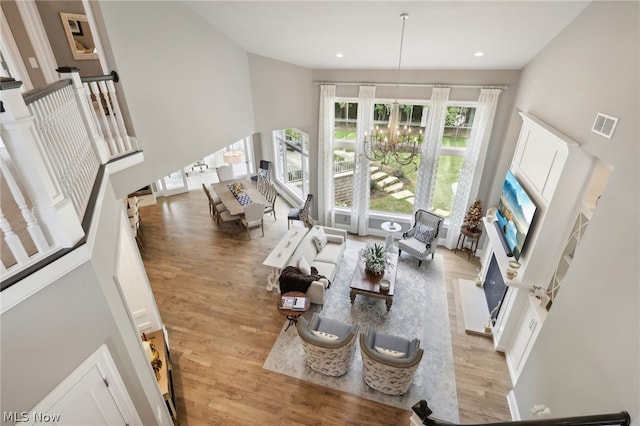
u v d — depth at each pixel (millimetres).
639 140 2379
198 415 3984
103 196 2961
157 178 4277
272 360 4684
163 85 4164
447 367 4578
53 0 4391
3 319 1774
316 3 3848
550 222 3775
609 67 2904
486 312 5453
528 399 3598
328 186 7688
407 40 4734
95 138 3100
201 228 8297
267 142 10047
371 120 6754
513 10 3635
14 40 4121
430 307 5645
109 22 3379
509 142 5832
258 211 7535
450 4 3604
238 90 5797
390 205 7746
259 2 3992
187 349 4871
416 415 2184
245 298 5898
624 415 2039
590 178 3447
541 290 4016
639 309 2113
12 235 1741
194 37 4559
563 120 3715
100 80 3264
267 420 3916
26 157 1751
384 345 4312
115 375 2562
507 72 5703
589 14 3338
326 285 5531
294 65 6531
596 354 2498
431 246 6617
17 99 1682
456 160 6793
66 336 2135
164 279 6402
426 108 6547
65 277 2068
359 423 3875
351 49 5309
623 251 2367
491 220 5730
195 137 4879
